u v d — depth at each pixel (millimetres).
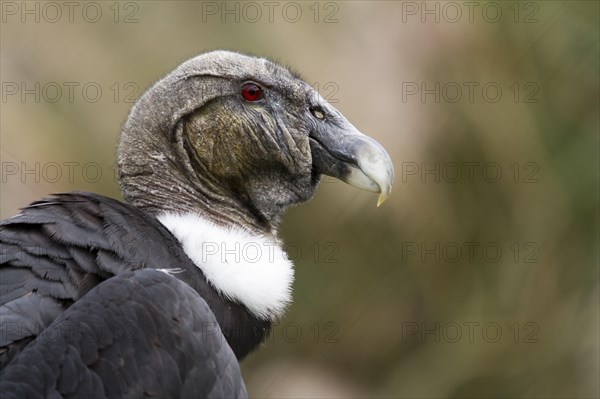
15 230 6148
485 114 13109
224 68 7344
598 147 13422
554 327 13445
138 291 5953
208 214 7242
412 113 12734
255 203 7504
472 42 13148
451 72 13055
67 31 12617
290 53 12602
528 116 13297
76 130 12180
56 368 5570
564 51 13453
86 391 5578
